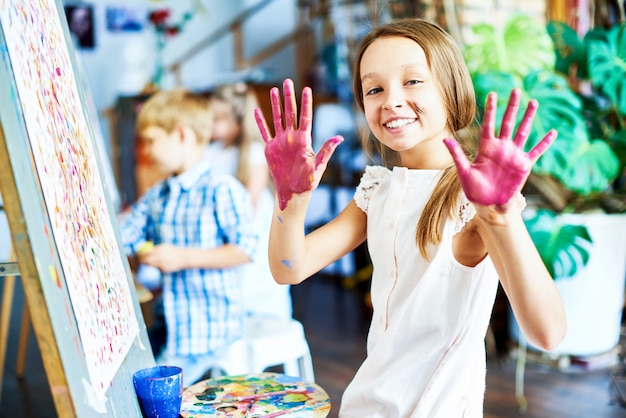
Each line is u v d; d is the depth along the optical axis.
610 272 2.72
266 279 2.33
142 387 0.95
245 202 1.94
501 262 0.88
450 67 1.03
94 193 1.03
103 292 0.90
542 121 2.46
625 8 2.96
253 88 4.74
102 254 0.96
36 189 0.69
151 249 1.80
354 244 1.14
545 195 2.78
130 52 5.41
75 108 1.01
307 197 0.95
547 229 2.51
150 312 2.76
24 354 2.89
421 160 1.06
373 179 1.13
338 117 4.82
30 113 0.73
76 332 0.71
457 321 0.98
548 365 2.81
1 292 4.36
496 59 2.68
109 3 5.30
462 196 0.97
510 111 0.80
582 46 2.64
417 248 1.01
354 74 1.13
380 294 1.06
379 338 1.05
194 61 5.65
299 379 1.16
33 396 2.68
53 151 0.79
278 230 0.98
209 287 1.85
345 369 2.87
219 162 3.18
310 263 1.07
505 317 3.21
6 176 0.63
